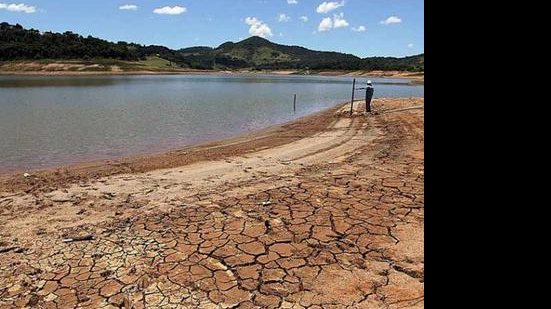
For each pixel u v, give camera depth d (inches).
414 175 297.9
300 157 377.7
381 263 169.5
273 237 193.8
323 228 203.6
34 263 171.5
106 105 973.2
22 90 1561.3
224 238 193.3
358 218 215.6
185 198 257.3
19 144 484.4
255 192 263.9
